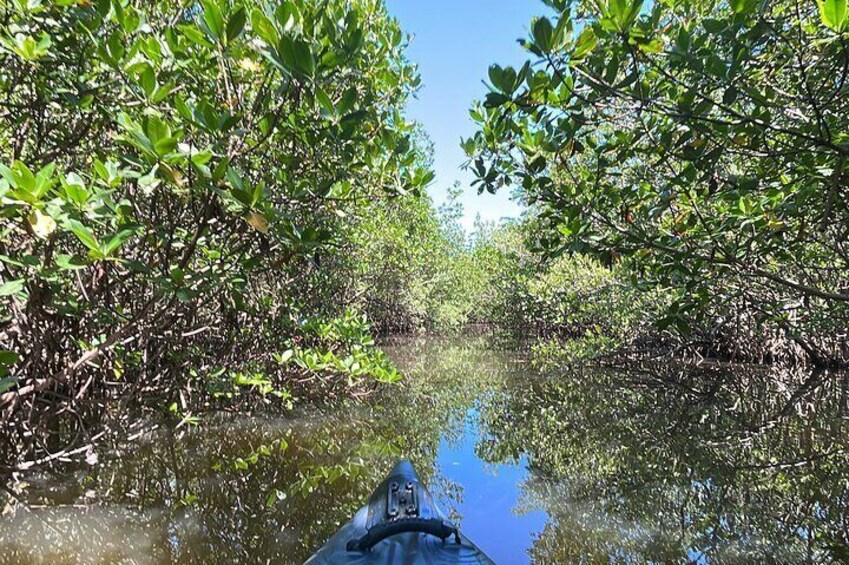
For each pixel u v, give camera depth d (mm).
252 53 3643
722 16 4492
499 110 4242
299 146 4953
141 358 7621
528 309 28750
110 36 3463
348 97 3607
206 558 4637
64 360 6137
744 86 3682
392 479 4121
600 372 16828
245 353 9719
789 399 12641
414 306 29000
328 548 3240
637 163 6477
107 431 6883
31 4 3223
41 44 3250
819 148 3947
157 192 4555
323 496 6113
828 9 2641
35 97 4781
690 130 4020
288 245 3562
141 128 2879
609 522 5738
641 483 6949
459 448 8461
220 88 4359
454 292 39094
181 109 3111
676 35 3916
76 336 6160
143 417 8039
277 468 7023
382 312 27734
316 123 3869
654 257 5055
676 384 14680
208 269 3951
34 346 5242
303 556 4742
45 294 4656
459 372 16859
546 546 5188
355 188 5086
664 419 10562
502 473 7285
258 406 9695
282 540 5027
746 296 7617
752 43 3400
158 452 7391
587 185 5117
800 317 10039
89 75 3986
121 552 4672
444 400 12211
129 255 5270
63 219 2846
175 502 5824
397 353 22656
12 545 4676
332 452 7766
